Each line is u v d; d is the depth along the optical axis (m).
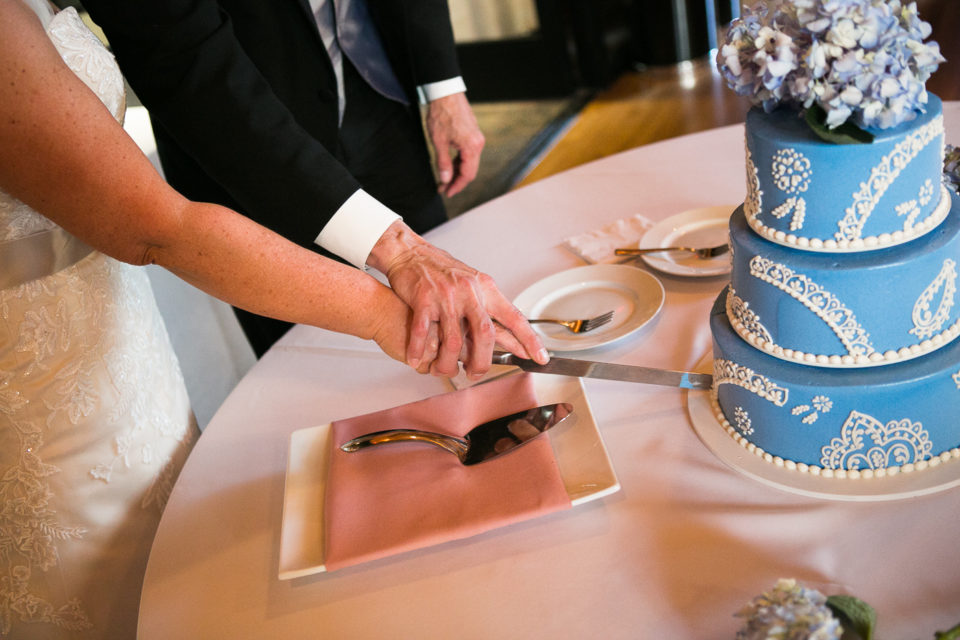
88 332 1.02
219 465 0.96
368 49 1.53
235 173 1.10
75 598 1.08
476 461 0.83
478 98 4.75
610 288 1.13
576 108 4.40
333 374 1.10
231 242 0.84
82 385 1.02
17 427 1.00
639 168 1.47
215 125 1.10
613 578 0.71
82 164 0.76
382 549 0.76
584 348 1.00
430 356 0.96
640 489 0.80
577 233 1.31
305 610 0.75
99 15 1.07
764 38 0.67
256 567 0.81
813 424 0.74
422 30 1.50
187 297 2.03
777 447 0.78
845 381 0.71
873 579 0.65
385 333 0.93
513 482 0.79
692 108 4.03
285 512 0.84
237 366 2.20
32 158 0.75
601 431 0.89
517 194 1.49
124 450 1.08
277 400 1.06
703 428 0.85
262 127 1.09
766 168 0.70
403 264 0.98
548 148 4.04
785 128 0.69
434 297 0.91
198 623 0.76
